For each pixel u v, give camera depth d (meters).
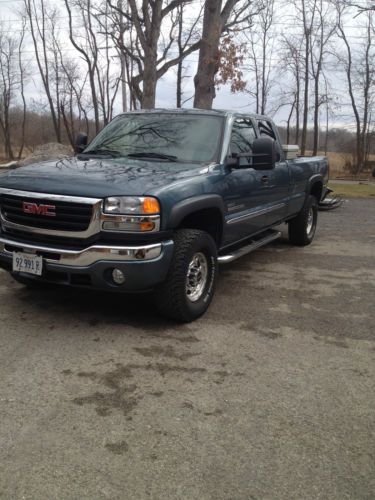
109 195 4.01
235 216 5.37
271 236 6.77
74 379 3.54
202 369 3.76
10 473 2.56
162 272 4.19
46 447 2.78
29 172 4.55
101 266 4.04
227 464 2.68
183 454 2.75
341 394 3.46
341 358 4.04
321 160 8.61
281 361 3.94
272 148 5.12
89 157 5.28
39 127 57.97
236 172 5.32
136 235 4.02
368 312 5.17
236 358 3.97
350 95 34.53
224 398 3.35
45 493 2.43
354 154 38.53
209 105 13.94
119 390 3.41
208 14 13.62
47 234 4.21
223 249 5.56
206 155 5.18
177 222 4.24
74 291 5.43
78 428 2.96
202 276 4.80
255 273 6.57
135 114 6.01
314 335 4.50
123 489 2.47
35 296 5.26
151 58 15.01
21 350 3.98
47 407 3.17
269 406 3.27
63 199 4.08
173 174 4.54
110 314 4.81
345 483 2.57
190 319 4.61
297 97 36.88
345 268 6.97
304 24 33.81
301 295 5.67
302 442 2.90
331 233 9.81
